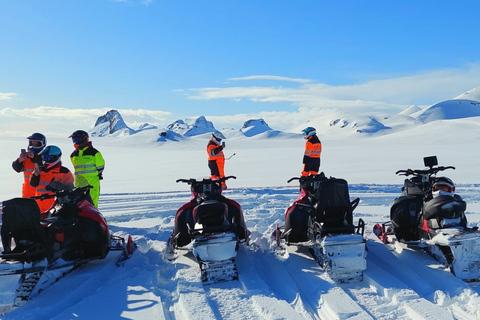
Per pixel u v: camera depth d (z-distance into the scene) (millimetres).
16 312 4160
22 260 4520
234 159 28938
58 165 6668
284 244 6148
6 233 4676
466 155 24406
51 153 6551
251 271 5129
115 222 8539
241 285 4688
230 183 14648
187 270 5234
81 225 5453
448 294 4293
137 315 3967
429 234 5211
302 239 5973
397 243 6008
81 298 4523
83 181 5828
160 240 7027
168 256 5750
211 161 12008
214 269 4844
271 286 4719
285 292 4496
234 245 4910
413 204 5828
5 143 62219
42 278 4785
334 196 5223
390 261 5340
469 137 56188
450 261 4945
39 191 6574
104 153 46625
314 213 5363
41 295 4602
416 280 4672
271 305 4086
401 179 14172
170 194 12117
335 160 23969
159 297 4367
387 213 8461
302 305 4148
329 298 4184
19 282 4375
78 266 5535
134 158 34312
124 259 5785
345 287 4617
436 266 5109
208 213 5152
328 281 4660
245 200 10242
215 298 4363
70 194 5438
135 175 19141
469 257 4676
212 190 5746
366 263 5000
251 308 4129
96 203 7469
